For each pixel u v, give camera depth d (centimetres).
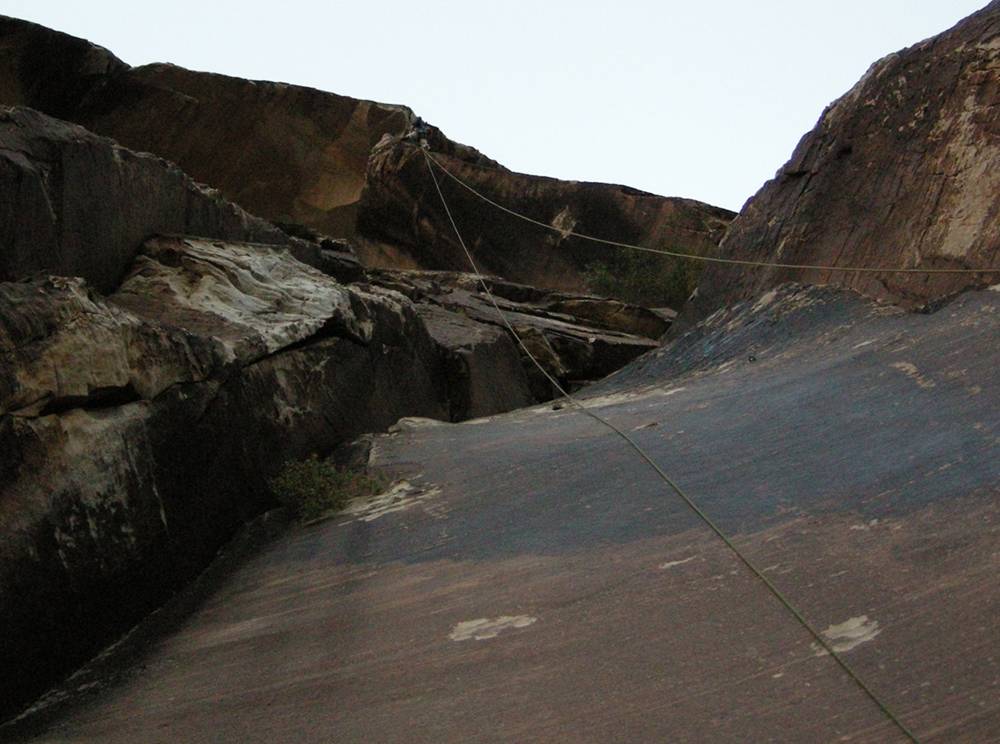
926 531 509
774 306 1250
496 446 951
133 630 659
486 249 2884
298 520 845
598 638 482
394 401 1227
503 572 603
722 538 524
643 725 396
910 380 770
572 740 397
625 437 735
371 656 524
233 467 834
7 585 548
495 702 441
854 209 1259
